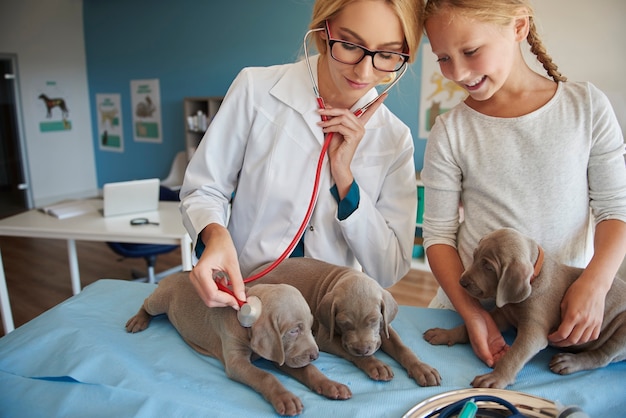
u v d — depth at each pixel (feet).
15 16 17.62
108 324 3.43
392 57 3.14
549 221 3.19
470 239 3.44
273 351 2.58
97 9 18.92
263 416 2.42
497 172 3.27
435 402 2.45
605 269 2.83
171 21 17.06
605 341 2.84
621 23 10.44
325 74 3.63
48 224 8.28
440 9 2.86
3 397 2.67
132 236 7.78
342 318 2.75
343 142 3.64
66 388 2.67
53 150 19.42
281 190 3.70
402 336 3.27
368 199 3.74
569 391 2.62
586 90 3.14
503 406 2.39
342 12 3.00
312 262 3.37
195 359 2.98
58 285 11.32
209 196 3.78
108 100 19.65
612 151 3.09
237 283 2.73
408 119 13.07
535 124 3.16
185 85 17.37
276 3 14.82
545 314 2.80
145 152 19.12
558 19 11.02
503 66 2.92
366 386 2.70
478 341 2.97
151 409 2.46
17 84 17.98
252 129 3.74
